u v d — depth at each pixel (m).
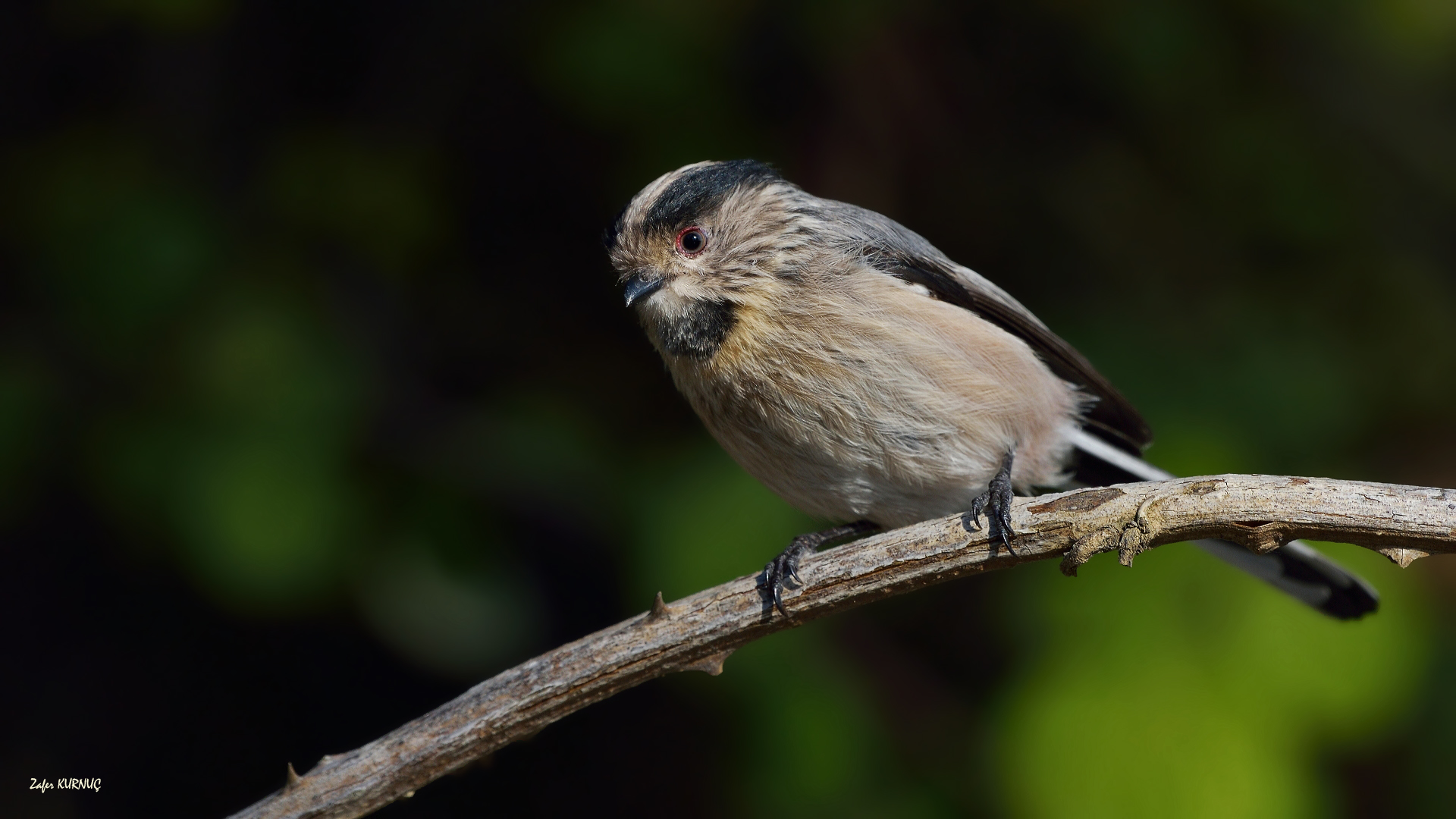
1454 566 10.05
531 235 11.73
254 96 10.84
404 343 11.04
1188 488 5.46
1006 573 10.04
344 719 11.53
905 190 11.11
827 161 10.56
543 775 11.71
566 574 11.02
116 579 11.33
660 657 5.99
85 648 11.30
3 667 11.08
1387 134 11.75
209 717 11.43
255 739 11.46
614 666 5.97
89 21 9.77
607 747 11.66
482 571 10.20
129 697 11.31
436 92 11.14
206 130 10.49
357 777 5.82
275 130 10.72
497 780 11.74
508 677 5.99
